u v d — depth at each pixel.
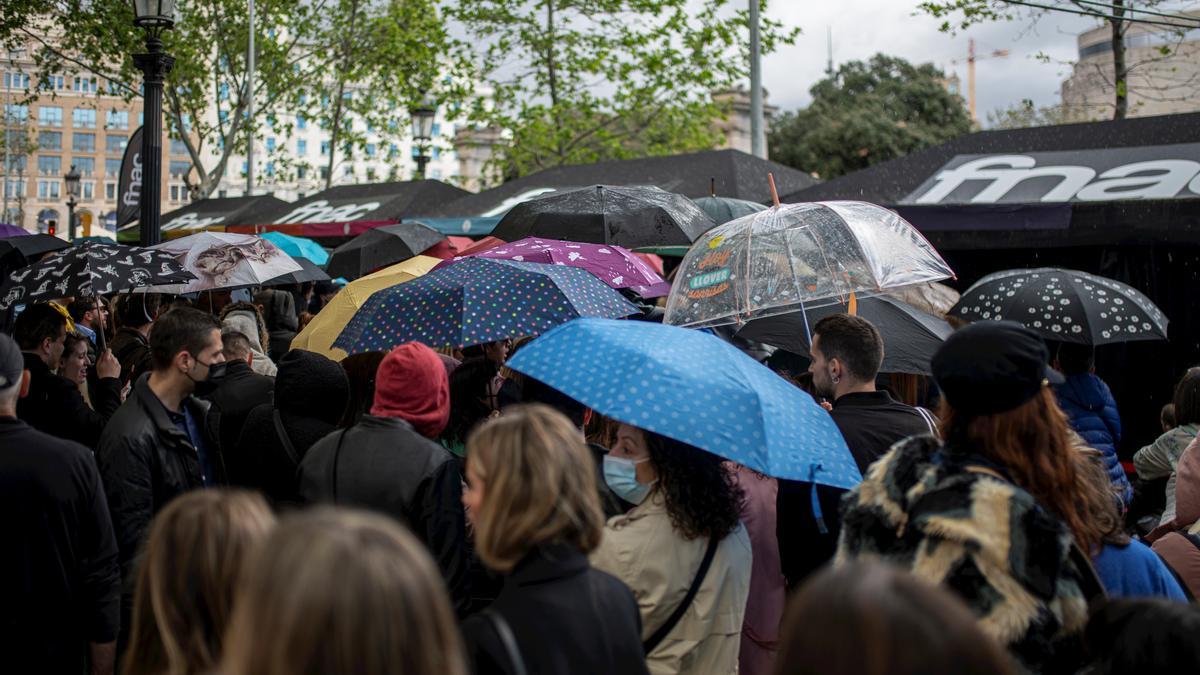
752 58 14.25
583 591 2.22
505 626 2.11
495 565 2.21
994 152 9.95
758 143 14.25
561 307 4.22
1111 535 2.68
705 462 2.93
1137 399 8.92
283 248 11.23
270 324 9.16
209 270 7.38
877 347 3.77
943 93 42.56
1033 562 2.05
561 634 2.14
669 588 2.84
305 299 11.05
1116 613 1.84
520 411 2.30
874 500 2.29
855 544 2.29
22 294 5.71
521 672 2.06
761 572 3.45
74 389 5.19
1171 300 8.76
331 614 1.25
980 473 2.18
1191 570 3.46
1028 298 5.33
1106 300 5.29
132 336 6.87
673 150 24.62
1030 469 2.29
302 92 25.14
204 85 24.45
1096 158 9.22
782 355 6.49
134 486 3.80
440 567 3.17
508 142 25.12
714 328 6.26
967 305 5.64
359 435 3.32
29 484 3.19
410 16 23.92
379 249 9.88
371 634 1.25
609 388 2.87
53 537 3.23
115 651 3.67
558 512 2.20
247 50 23.81
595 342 3.07
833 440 3.06
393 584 1.28
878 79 44.12
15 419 3.30
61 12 22.16
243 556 1.96
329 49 25.19
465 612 3.19
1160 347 8.82
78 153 78.25
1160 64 24.48
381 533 1.33
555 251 5.86
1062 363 5.23
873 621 1.19
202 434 4.36
